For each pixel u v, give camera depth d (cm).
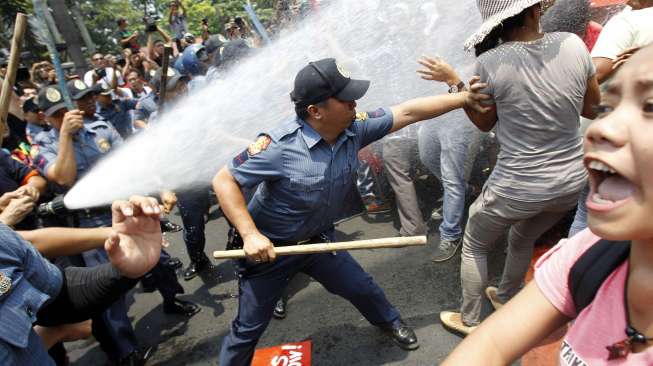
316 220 185
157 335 286
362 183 374
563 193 170
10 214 172
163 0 1600
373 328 248
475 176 359
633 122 51
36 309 111
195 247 337
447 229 291
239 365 208
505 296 227
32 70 684
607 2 338
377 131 184
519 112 163
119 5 1956
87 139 271
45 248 136
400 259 307
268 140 168
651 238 56
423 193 392
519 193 172
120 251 117
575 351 69
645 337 60
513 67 158
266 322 204
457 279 274
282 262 191
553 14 324
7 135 373
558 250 79
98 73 675
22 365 109
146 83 671
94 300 122
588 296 68
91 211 253
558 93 155
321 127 165
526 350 79
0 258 105
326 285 211
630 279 62
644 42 191
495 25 153
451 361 79
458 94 185
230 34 695
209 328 284
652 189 50
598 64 200
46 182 258
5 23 1253
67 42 802
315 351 241
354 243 161
